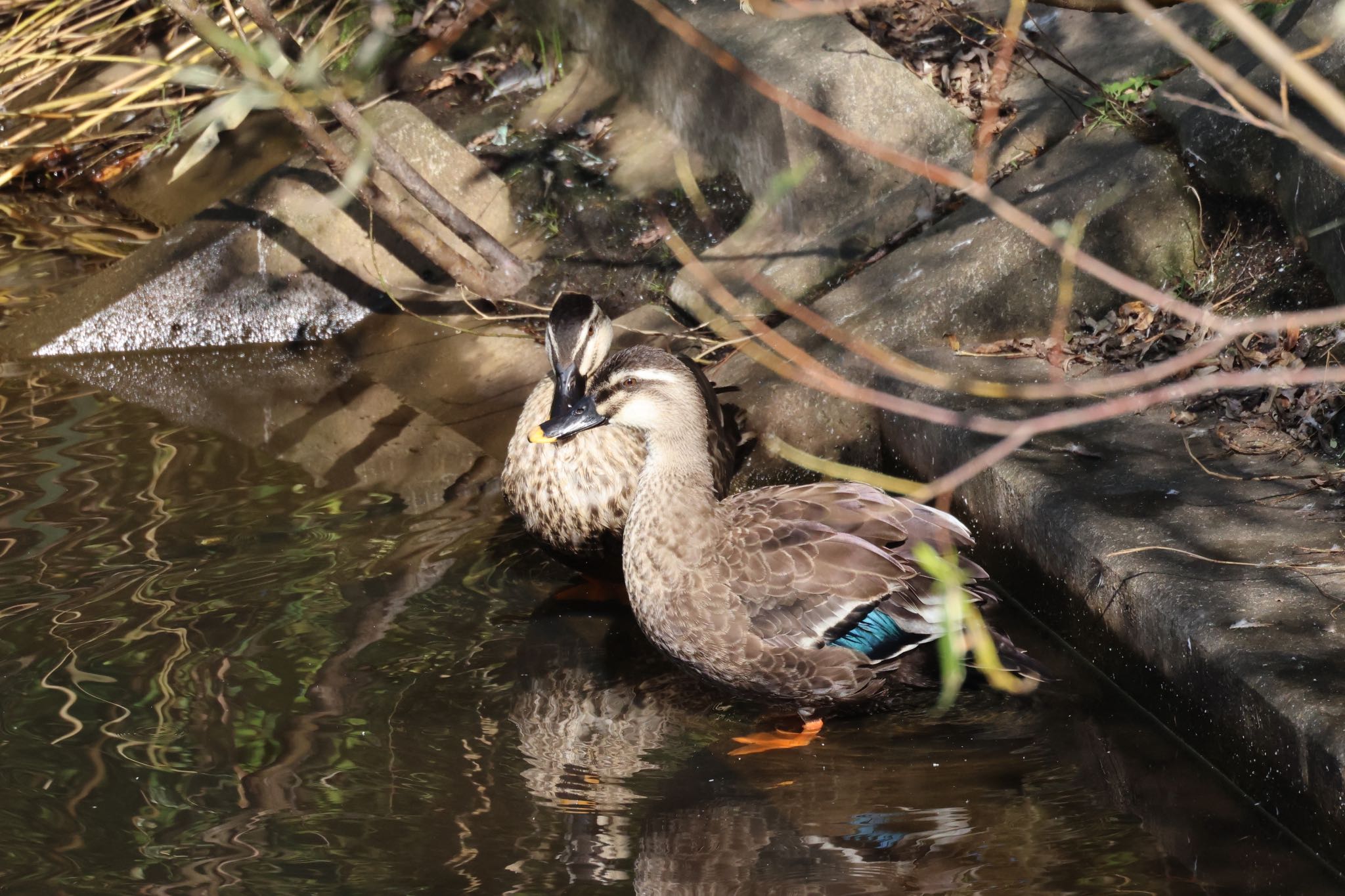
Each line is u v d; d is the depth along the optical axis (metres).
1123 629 8.80
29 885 7.36
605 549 10.73
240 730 8.74
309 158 15.85
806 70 13.54
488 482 12.20
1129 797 7.98
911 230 13.16
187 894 7.29
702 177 15.09
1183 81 12.16
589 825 7.88
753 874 7.42
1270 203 11.41
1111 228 11.84
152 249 15.73
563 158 15.95
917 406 5.43
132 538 11.12
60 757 8.47
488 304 14.95
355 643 9.74
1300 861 7.30
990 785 8.19
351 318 15.32
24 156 19.38
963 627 8.60
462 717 8.96
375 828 7.84
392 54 17.59
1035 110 13.26
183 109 18.83
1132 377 5.28
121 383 14.53
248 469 12.45
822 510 9.33
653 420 9.35
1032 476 9.84
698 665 9.26
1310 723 7.20
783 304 5.88
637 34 15.63
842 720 9.12
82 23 19.58
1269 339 10.70
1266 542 8.76
